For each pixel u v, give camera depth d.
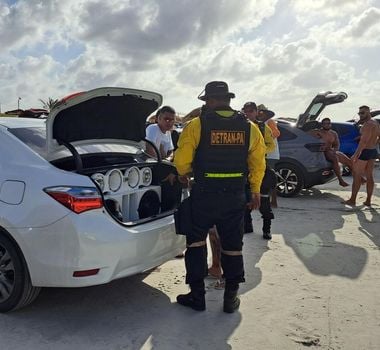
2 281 3.60
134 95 3.83
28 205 3.34
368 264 5.00
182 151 3.65
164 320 3.61
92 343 3.23
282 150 9.37
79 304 3.88
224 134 3.57
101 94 3.54
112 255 3.32
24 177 3.43
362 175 8.45
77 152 3.57
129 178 3.98
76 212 3.24
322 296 4.10
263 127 5.74
